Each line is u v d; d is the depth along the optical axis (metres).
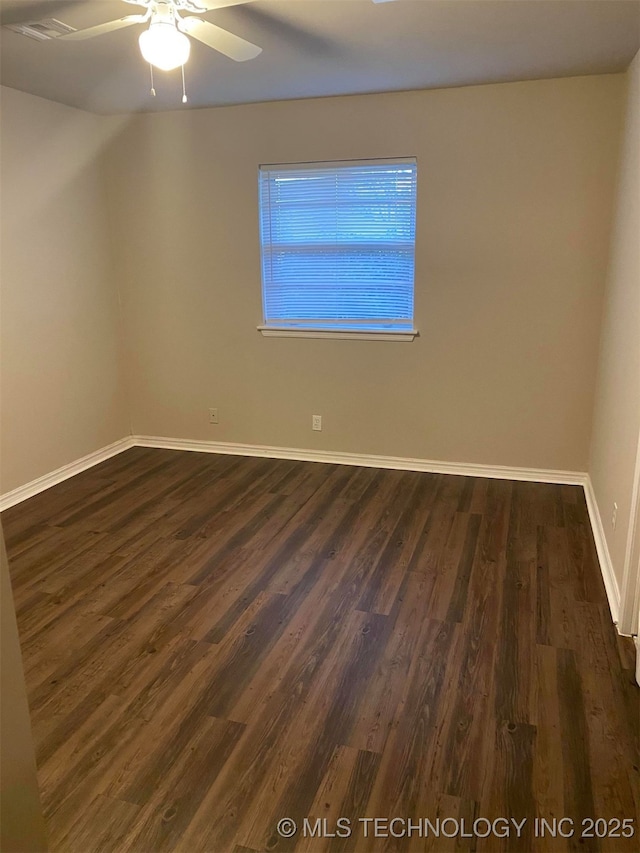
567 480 4.06
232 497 3.92
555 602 2.70
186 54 2.13
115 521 3.58
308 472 4.35
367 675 2.26
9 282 3.71
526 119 3.62
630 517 2.37
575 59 3.14
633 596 2.39
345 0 2.34
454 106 3.72
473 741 1.94
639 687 2.17
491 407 4.11
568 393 3.94
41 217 3.92
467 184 3.81
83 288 4.34
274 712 2.08
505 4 2.38
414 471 4.34
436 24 2.60
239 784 1.80
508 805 1.72
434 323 4.08
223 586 2.87
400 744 1.94
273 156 4.12
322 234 4.20
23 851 1.23
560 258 3.77
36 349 3.95
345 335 4.26
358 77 3.42
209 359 4.64
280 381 4.52
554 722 2.02
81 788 1.79
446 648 2.40
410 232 4.05
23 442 3.90
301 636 2.49
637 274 2.57
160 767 1.86
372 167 4.00
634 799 1.73
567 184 3.66
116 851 1.60
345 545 3.25
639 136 2.78
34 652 2.41
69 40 2.53
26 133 3.74
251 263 4.36
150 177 4.40
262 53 2.96
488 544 3.23
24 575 2.98
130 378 4.88
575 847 1.60
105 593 2.82
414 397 4.25
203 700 2.14
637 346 2.44
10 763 1.18
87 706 2.12
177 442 4.89
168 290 4.59
